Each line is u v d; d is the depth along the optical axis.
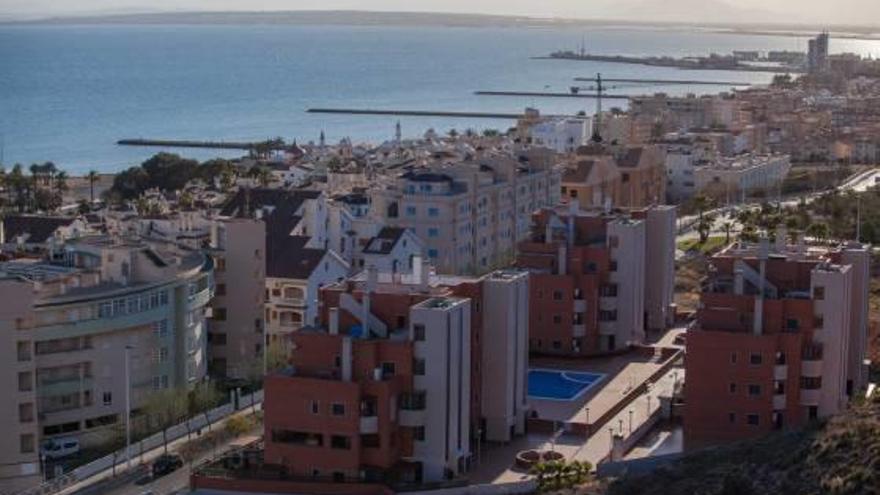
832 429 139.38
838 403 172.75
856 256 192.00
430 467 157.88
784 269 178.50
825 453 132.88
